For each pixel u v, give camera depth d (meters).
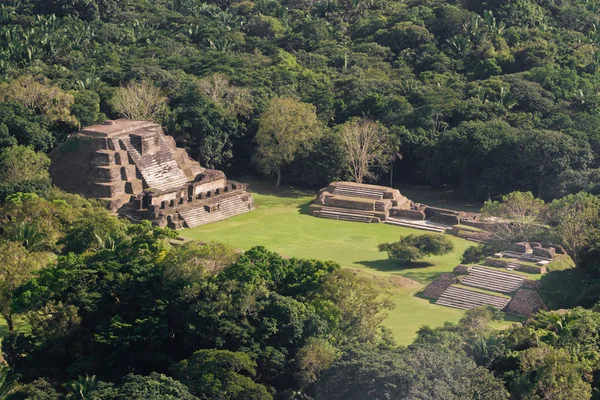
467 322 87.12
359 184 146.25
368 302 89.19
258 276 88.69
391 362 76.38
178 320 87.44
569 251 114.88
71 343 87.06
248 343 83.69
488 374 76.19
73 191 138.38
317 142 152.50
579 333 83.56
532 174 144.75
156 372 83.00
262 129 151.75
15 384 82.31
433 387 74.31
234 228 133.50
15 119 144.75
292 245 126.19
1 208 116.75
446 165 149.50
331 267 93.06
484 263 111.62
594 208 116.06
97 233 106.88
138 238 99.12
